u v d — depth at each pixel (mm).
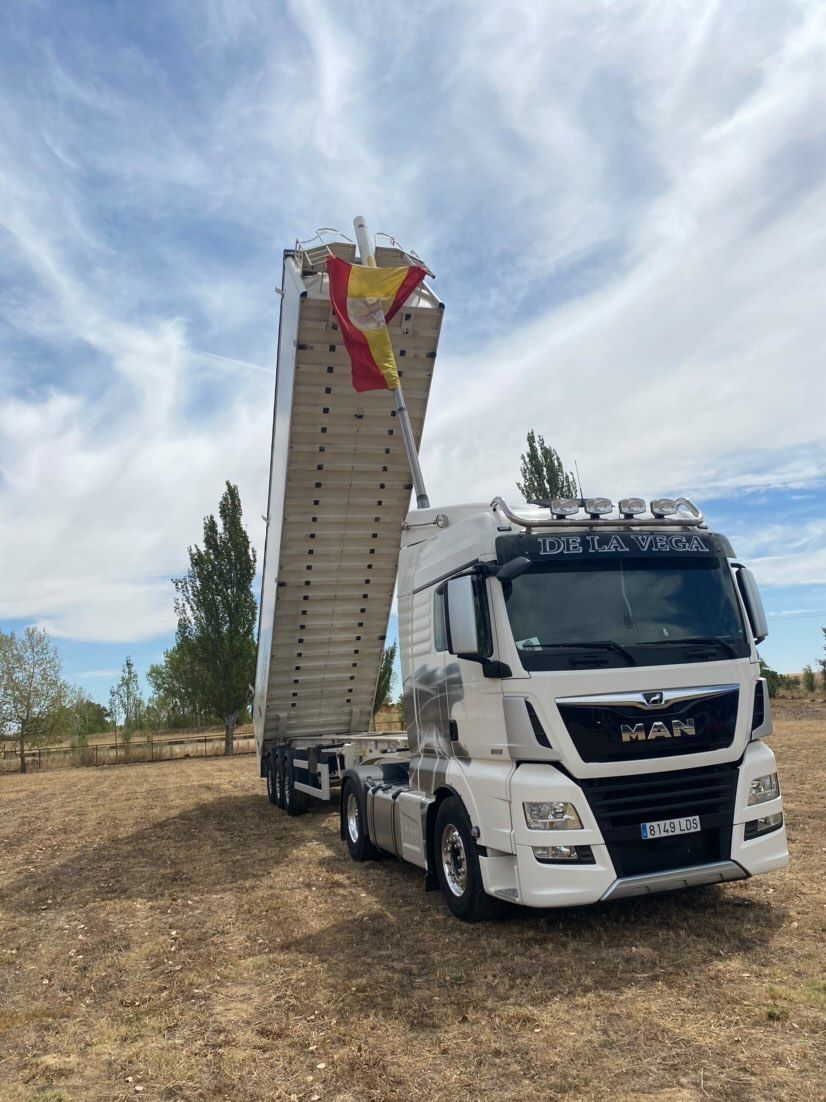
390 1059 4031
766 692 6234
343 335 9852
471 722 6270
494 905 6148
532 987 4848
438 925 6336
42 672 35906
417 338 10672
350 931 6359
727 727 5820
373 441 11328
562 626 5816
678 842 5668
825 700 31125
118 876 9266
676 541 6348
